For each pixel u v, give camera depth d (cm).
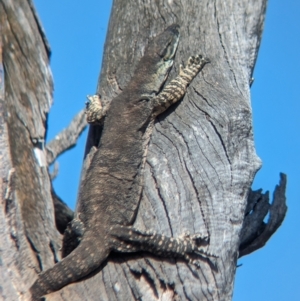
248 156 1678
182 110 1745
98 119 1883
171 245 1565
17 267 1479
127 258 1598
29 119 1833
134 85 1856
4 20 1902
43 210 1719
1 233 1457
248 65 1822
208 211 1609
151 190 1667
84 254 1574
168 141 1706
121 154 1741
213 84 1747
